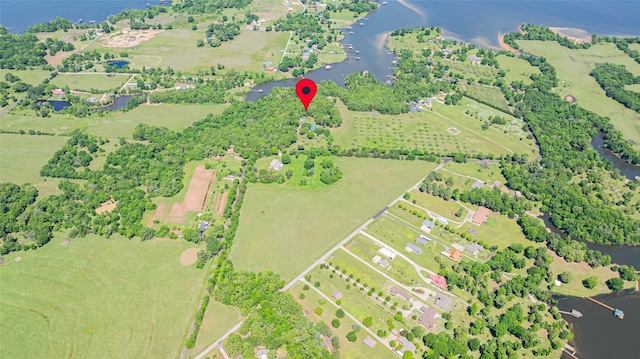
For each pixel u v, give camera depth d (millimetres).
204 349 188375
